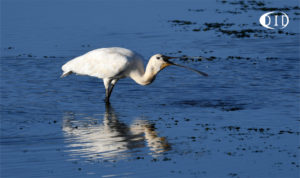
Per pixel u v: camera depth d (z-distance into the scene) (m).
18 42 28.22
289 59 23.62
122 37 30.00
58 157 11.98
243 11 41.97
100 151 12.40
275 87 18.61
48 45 27.42
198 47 27.08
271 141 13.02
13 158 11.92
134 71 16.67
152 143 12.95
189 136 13.48
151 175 10.92
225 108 16.16
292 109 15.88
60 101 17.05
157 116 15.38
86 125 14.51
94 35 30.56
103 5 45.12
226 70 21.47
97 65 16.89
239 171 11.13
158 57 16.09
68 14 39.44
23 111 15.82
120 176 10.87
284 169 11.23
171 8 43.94
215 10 42.78
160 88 18.69
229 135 13.52
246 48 26.62
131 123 14.70
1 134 13.66
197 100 17.14
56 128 14.21
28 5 44.50
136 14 39.94
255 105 16.42
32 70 21.52
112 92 18.27
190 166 11.42
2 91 18.12
